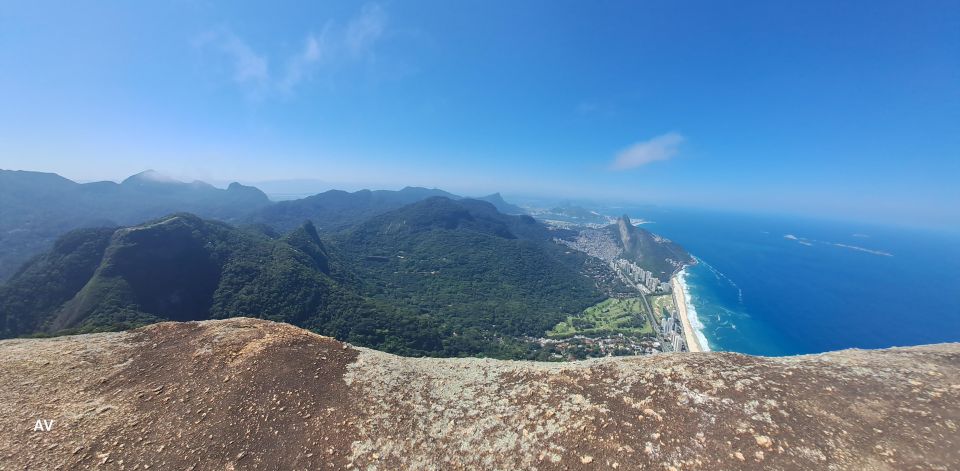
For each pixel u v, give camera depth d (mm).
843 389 16344
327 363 21906
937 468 11805
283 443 15938
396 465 15297
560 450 15203
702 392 17156
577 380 19859
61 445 15000
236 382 19266
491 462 15273
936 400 14922
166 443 15477
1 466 13891
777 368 18719
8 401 17328
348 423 17328
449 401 19547
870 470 12164
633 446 14719
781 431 14312
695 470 13305
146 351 22719
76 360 21359
